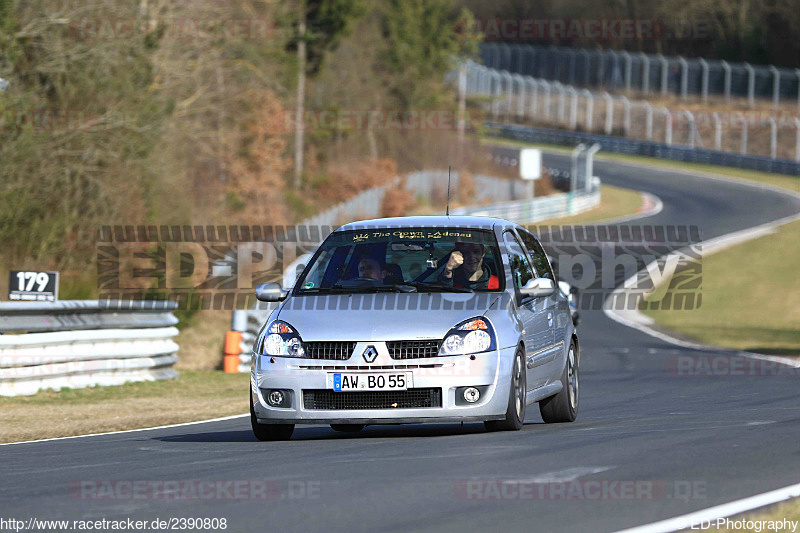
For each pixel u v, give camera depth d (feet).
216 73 446.19
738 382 187.73
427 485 71.72
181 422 138.51
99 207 313.73
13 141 288.92
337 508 65.26
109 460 92.17
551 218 655.76
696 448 87.30
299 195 611.06
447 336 96.78
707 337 318.24
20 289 170.40
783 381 186.91
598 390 179.83
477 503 65.82
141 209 326.44
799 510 62.64
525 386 102.58
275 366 98.27
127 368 188.55
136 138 325.01
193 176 427.74
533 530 58.80
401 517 62.49
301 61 629.51
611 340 307.37
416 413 95.55
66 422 139.33
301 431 119.03
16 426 133.39
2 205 284.00
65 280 292.20
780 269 449.89
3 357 162.61
